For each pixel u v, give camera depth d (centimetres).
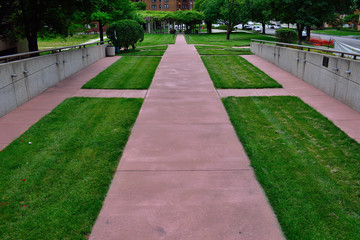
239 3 3903
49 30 1759
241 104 893
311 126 714
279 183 468
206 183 473
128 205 419
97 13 2306
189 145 612
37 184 470
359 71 798
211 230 367
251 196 438
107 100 945
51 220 385
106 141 630
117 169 519
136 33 2311
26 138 645
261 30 6619
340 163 534
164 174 501
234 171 510
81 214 397
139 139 644
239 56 1903
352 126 705
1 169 517
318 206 411
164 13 6750
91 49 1694
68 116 792
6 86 814
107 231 367
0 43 1775
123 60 1816
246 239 353
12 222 383
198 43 3130
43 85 1063
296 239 351
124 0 2509
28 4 1432
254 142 621
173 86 1130
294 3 2908
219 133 675
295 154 568
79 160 548
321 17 2997
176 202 424
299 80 1218
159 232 364
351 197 434
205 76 1301
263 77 1274
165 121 754
